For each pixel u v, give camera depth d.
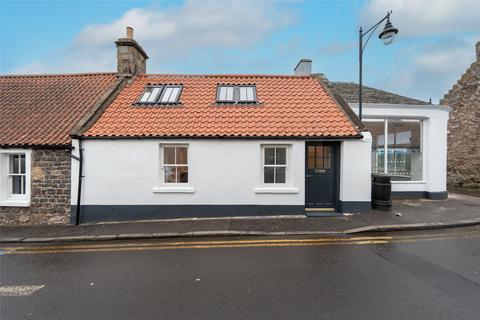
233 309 3.53
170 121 8.54
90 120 8.39
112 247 6.06
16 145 8.05
